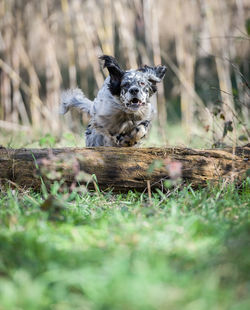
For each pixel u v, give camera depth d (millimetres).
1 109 17312
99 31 15930
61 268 4215
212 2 15766
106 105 9359
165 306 3615
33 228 5152
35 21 18094
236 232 5012
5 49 16578
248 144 8062
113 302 3619
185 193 6812
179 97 21594
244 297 3799
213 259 4352
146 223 5477
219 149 7715
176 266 4305
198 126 14477
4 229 5227
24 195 6645
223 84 14977
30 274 4113
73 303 3752
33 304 3592
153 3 16016
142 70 9719
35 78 16844
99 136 10289
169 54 22453
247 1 17422
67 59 22391
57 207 5684
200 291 3762
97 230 5324
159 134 14406
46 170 6281
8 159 7184
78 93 10906
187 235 5090
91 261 4398
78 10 16000
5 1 16453
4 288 3770
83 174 6258
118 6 15695
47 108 17062
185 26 16656
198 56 17422
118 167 7246
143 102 9008
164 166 7273
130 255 4512
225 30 15320
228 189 6980
